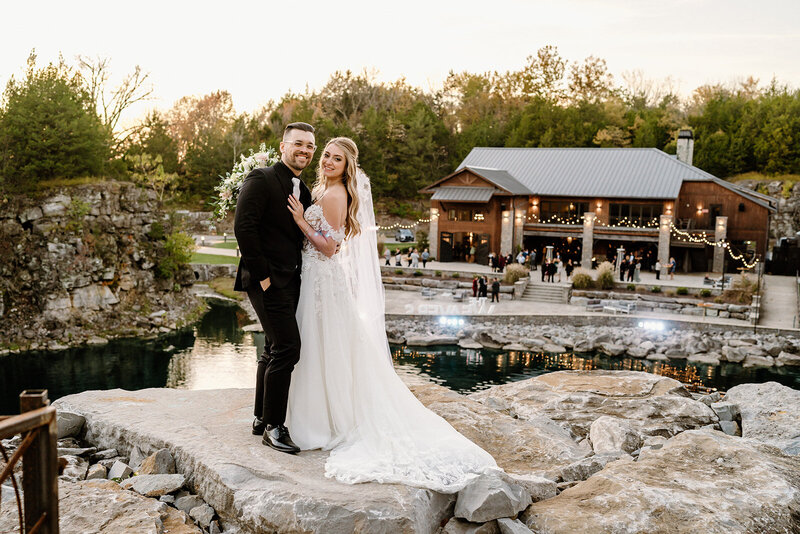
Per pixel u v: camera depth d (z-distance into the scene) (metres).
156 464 4.25
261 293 4.19
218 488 3.87
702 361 25.50
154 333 30.58
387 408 4.50
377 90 102.69
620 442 5.96
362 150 74.75
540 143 74.56
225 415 5.17
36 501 2.18
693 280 39.47
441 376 23.12
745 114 69.88
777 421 7.29
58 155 31.06
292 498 3.54
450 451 4.30
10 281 29.06
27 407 2.18
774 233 59.84
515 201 46.09
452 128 93.44
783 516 3.93
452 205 46.97
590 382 8.28
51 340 28.20
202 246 57.44
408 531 3.42
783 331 27.61
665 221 42.47
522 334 29.50
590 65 97.88
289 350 4.25
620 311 32.62
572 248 48.69
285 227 4.21
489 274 39.56
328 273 4.45
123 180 35.44
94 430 5.09
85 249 30.50
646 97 105.19
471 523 3.81
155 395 5.94
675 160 48.78
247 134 80.31
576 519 3.84
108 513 3.63
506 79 101.75
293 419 4.43
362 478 3.81
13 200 29.84
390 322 30.47
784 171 64.12
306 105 91.50
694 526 3.74
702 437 5.18
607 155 51.41
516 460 5.31
